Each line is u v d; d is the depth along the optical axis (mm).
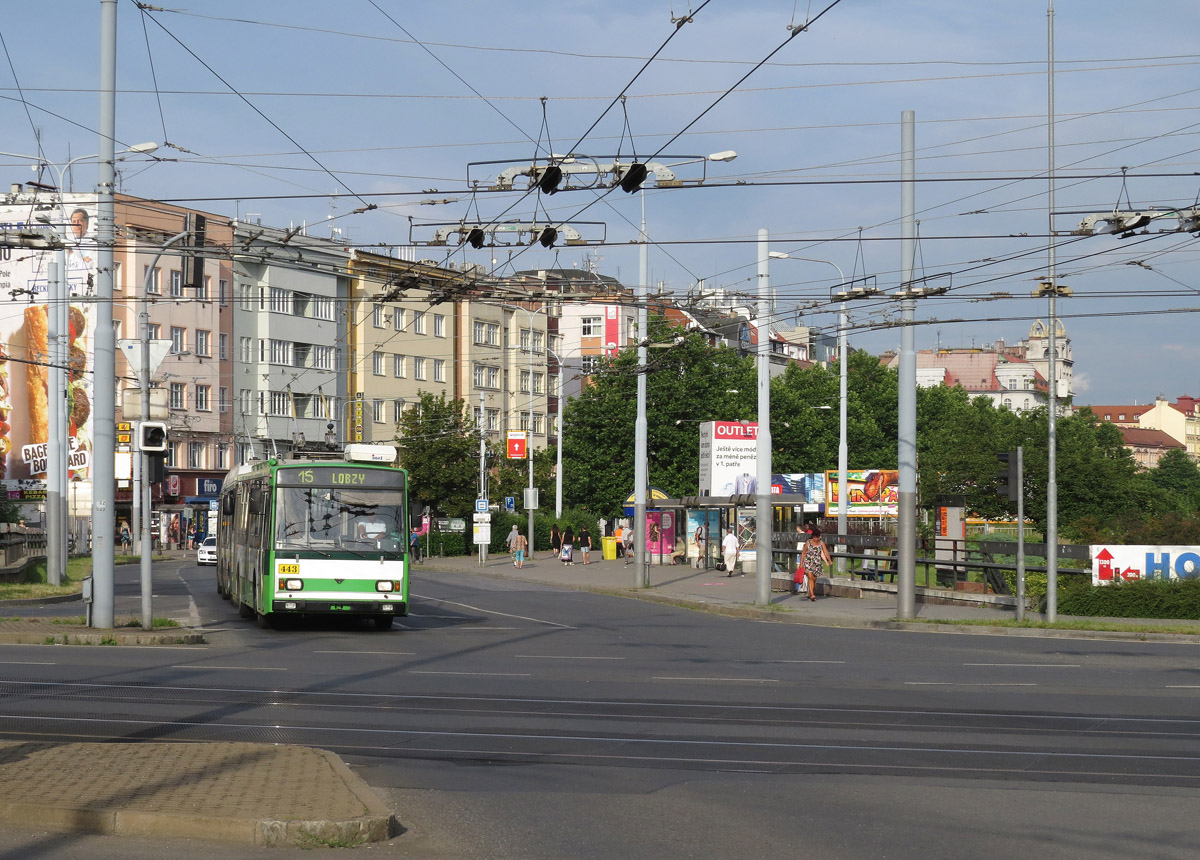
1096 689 17094
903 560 28797
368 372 90500
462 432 76250
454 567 62500
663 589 40875
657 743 12234
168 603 33375
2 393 77062
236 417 81188
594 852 7980
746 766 11094
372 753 11484
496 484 78812
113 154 23281
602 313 108312
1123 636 25875
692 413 72562
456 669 18641
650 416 72250
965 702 15539
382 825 8141
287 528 24984
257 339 82938
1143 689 17141
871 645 23844
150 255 75250
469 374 99875
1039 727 13523
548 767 10938
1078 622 27328
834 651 22547
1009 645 23984
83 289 73438
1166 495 65188
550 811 9156
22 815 8266
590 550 68125
